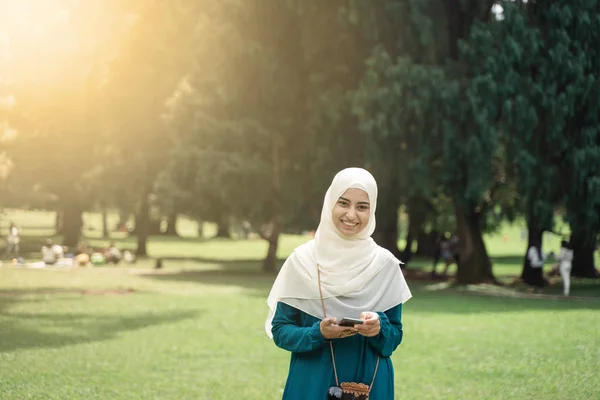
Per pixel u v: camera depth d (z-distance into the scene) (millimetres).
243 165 26266
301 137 27875
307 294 3719
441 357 11773
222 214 28344
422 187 23406
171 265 34781
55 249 32000
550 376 10242
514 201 26484
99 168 38656
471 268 26828
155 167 36594
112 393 8906
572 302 21000
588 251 30188
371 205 3721
